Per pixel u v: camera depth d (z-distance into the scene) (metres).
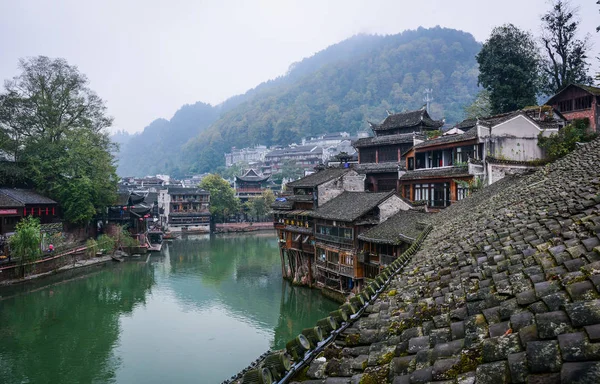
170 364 29.31
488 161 34.94
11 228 53.66
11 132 63.34
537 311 4.46
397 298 8.55
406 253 15.51
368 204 38.62
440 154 42.25
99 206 71.56
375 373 5.02
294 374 5.57
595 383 2.96
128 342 33.28
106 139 74.56
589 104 42.91
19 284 47.84
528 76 52.22
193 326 36.91
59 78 66.69
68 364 29.27
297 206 51.38
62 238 60.41
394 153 55.75
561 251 6.02
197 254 74.62
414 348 5.27
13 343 32.91
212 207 112.25
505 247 8.10
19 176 62.34
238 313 40.38
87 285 50.59
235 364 29.31
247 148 196.88
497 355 4.04
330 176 48.03
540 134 37.78
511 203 13.98
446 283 8.04
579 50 51.00
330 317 7.11
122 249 71.62
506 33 53.16
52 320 38.19
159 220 110.38
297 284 48.44
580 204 8.13
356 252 37.38
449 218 23.16
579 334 3.58
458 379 3.99
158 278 54.81
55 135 67.12
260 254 74.06
